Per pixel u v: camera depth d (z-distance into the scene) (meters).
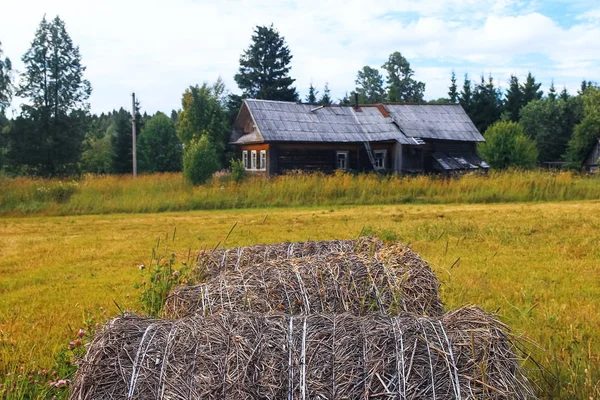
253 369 3.44
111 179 24.28
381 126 33.53
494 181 22.36
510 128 40.34
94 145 64.88
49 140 50.78
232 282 4.94
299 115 32.62
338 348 3.50
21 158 50.53
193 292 4.94
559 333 5.52
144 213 19.45
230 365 3.45
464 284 7.50
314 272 4.95
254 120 31.09
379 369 3.38
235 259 6.22
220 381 3.39
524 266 8.91
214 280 5.08
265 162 30.97
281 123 31.33
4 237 13.83
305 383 3.38
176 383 3.41
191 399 3.35
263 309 4.64
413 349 3.45
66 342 5.78
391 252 5.47
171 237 13.10
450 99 63.31
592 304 6.72
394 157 32.66
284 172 30.58
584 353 4.84
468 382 3.35
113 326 3.75
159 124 60.62
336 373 3.40
